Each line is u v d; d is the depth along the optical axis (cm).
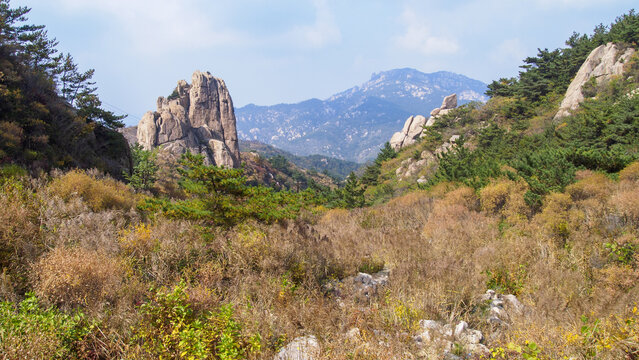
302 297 534
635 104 2038
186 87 10700
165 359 338
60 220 696
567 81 4559
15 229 570
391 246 870
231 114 11031
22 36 3438
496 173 1634
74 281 429
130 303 433
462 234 1008
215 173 801
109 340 360
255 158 12794
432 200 1794
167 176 5350
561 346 362
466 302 556
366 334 411
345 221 1479
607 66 3341
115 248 591
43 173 1195
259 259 625
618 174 1223
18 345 300
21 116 1823
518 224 1030
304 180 14988
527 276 646
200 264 593
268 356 375
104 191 1056
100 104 3369
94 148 2628
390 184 4284
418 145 5688
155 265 557
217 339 372
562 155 1423
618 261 625
